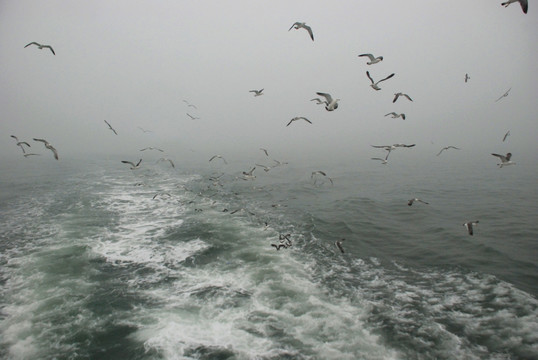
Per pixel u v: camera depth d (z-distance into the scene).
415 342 10.13
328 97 12.91
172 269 15.18
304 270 14.97
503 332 10.42
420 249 17.52
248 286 13.52
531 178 41.81
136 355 9.55
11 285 13.67
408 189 35.31
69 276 14.48
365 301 12.41
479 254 16.52
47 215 24.56
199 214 24.48
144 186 37.44
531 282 13.50
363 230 20.83
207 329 10.73
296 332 10.60
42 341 10.23
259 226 21.41
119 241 18.83
